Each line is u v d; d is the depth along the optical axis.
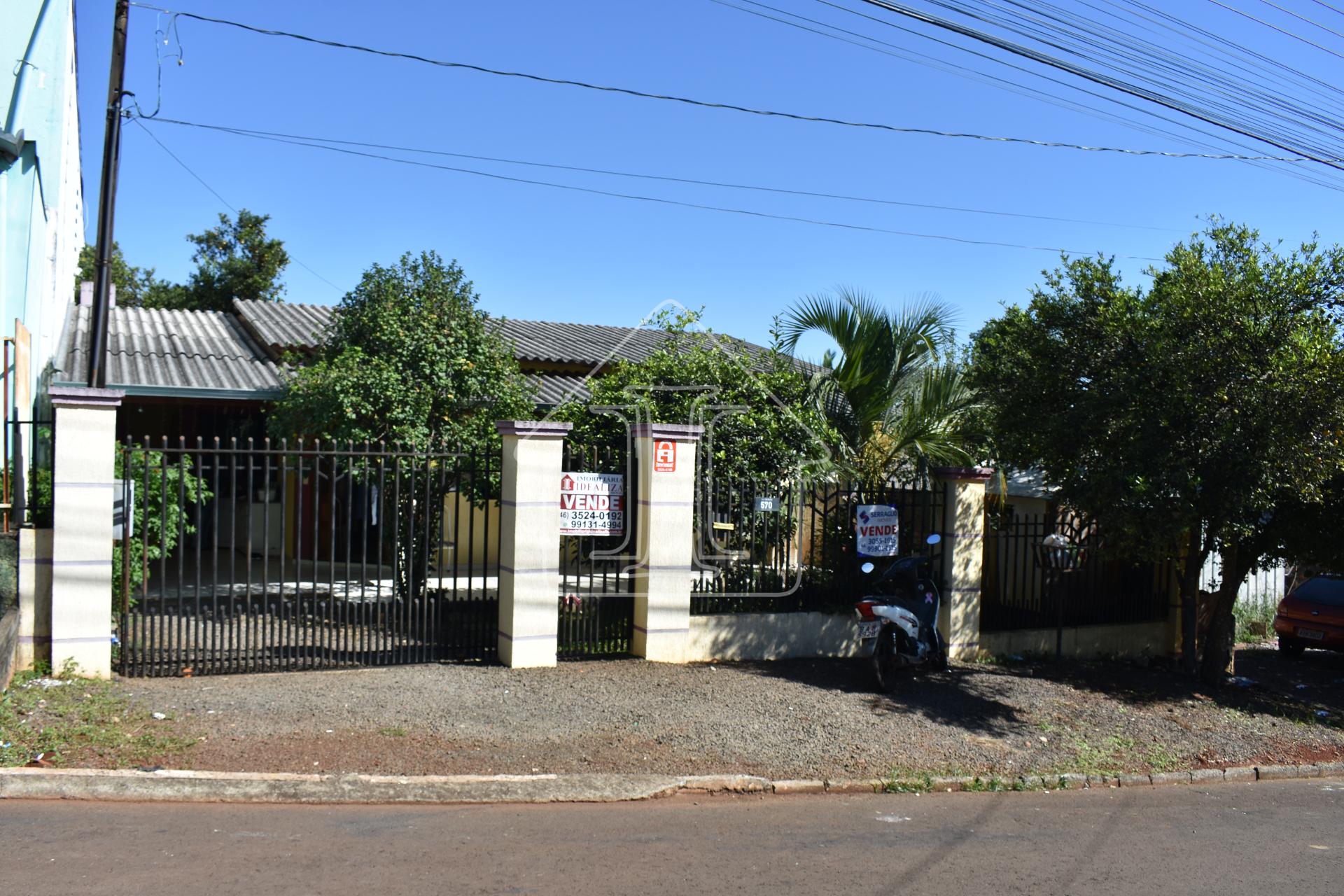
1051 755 7.71
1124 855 5.71
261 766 6.02
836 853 5.43
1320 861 5.82
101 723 6.51
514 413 11.62
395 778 5.98
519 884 4.67
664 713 7.70
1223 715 9.26
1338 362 8.06
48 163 11.62
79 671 7.47
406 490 10.59
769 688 8.59
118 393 7.53
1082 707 8.98
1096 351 9.16
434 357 11.21
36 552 7.48
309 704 7.26
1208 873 5.48
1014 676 9.88
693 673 8.91
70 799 5.53
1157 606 12.03
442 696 7.68
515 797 6.04
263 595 8.15
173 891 4.35
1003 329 9.87
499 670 8.57
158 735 6.40
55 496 7.37
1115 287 9.15
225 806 5.59
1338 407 8.04
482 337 11.86
